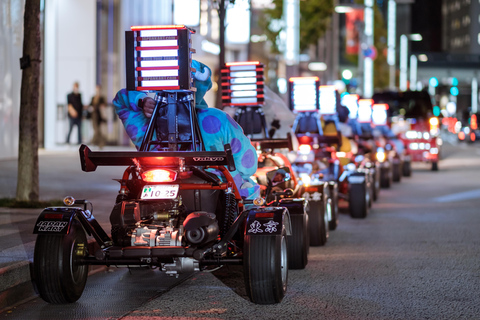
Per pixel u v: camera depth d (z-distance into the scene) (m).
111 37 31.58
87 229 8.23
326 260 11.12
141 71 8.00
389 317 7.67
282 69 46.66
